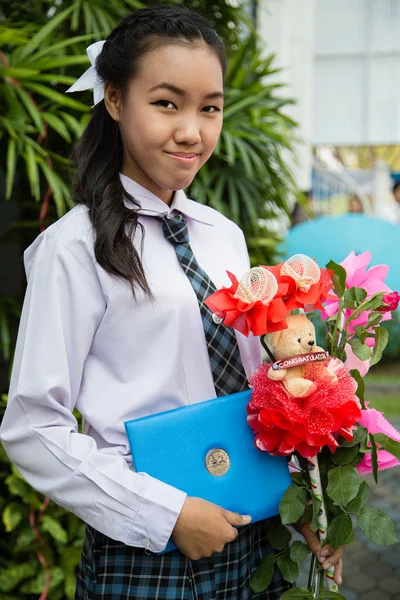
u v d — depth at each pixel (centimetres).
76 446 115
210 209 147
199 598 122
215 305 112
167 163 120
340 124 847
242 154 241
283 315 110
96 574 124
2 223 292
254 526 133
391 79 831
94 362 125
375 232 629
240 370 131
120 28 123
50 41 241
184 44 115
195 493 117
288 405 112
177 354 123
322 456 127
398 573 293
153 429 115
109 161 129
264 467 122
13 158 204
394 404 536
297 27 684
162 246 129
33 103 214
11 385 120
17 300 270
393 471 406
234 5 285
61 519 243
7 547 238
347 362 129
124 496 112
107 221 120
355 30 826
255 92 267
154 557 120
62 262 118
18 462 119
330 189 840
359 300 123
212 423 119
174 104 117
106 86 126
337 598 125
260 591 127
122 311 120
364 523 120
